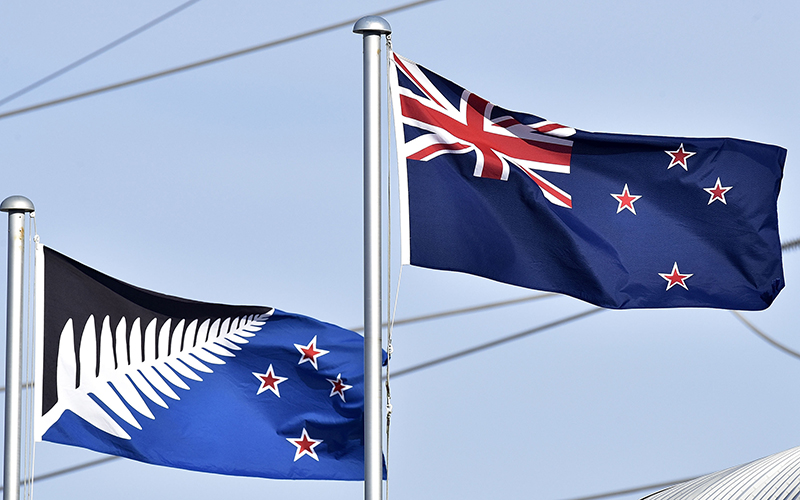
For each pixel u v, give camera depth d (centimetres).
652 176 1603
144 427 1755
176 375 1783
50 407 1753
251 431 1762
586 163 1594
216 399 1772
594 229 1570
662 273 1582
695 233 1602
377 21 1448
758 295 1605
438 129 1503
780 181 1634
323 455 1778
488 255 1490
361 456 1777
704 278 1591
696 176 1605
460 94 1546
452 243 1471
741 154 1617
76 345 1772
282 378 1792
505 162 1509
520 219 1513
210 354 1792
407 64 1507
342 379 1789
